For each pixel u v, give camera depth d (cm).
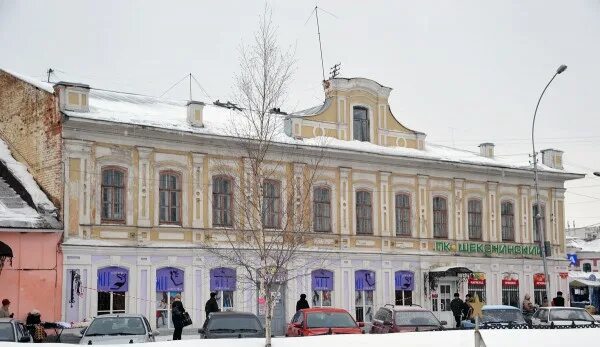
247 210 3052
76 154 3284
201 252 3547
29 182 3397
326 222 3947
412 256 4194
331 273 3931
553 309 3017
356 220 4047
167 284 3466
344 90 4103
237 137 3331
